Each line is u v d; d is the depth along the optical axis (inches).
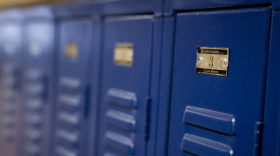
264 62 39.4
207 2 45.3
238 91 42.2
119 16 61.7
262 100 39.8
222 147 44.2
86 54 70.6
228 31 43.1
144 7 55.2
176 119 51.0
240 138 42.1
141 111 57.2
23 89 94.7
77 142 74.7
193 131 48.5
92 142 70.3
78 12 71.7
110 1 62.6
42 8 83.4
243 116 41.8
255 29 40.1
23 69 94.6
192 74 48.1
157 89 53.7
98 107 68.3
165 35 51.7
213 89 45.3
